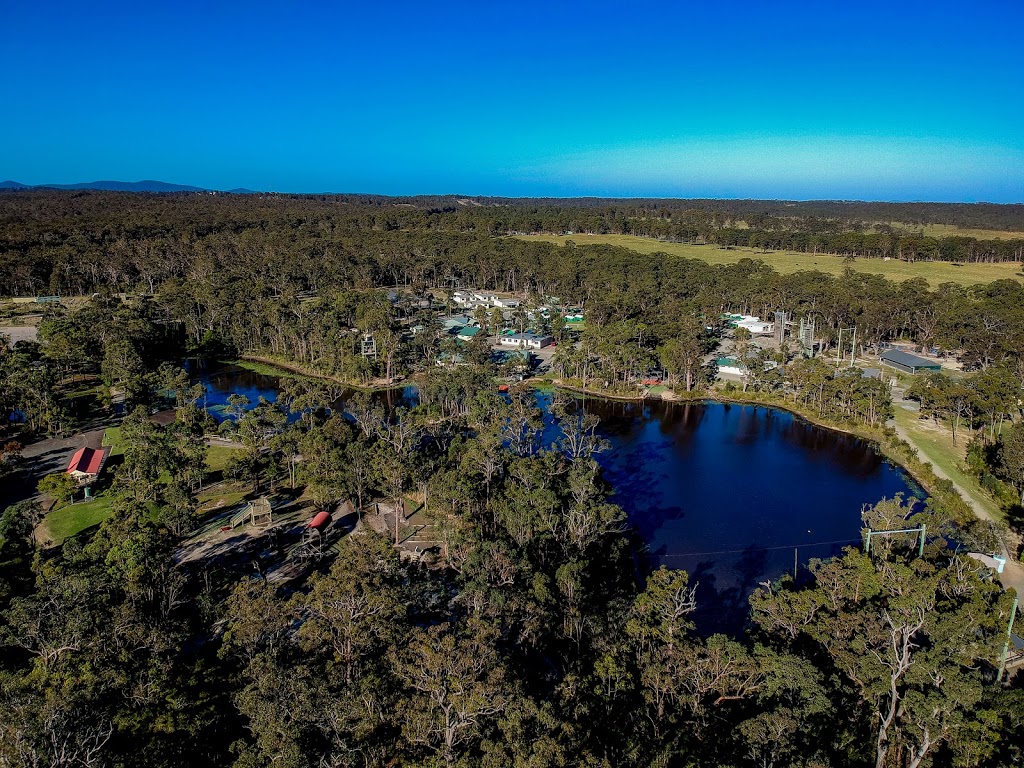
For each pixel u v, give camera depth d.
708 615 70.50
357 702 41.38
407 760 39.75
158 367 157.88
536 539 72.38
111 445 112.62
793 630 57.00
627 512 95.44
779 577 77.81
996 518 88.31
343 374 165.75
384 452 90.88
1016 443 93.25
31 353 153.00
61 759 37.91
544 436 126.12
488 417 121.88
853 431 126.94
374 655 47.69
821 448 121.75
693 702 46.84
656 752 42.41
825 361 172.62
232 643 50.03
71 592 54.09
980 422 122.94
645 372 164.75
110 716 43.09
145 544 62.19
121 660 47.72
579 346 185.12
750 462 115.00
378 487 90.56
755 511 95.75
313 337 177.62
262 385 163.25
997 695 46.94
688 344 158.38
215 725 45.72
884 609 54.00
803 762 39.19
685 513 95.25
